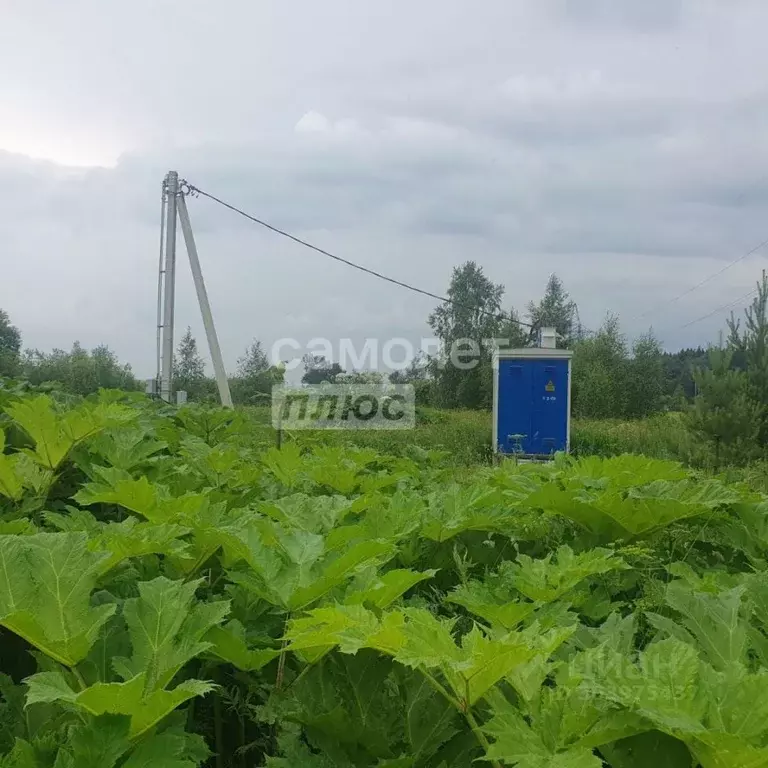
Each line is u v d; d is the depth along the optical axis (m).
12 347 50.47
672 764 1.51
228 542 2.43
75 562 2.02
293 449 4.38
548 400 18.97
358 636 1.71
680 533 3.11
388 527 3.00
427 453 6.22
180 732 1.77
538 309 48.62
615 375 37.31
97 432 4.05
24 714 2.10
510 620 2.24
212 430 6.34
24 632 1.84
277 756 2.10
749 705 1.47
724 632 1.93
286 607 2.25
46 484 3.74
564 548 2.68
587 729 1.50
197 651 1.89
